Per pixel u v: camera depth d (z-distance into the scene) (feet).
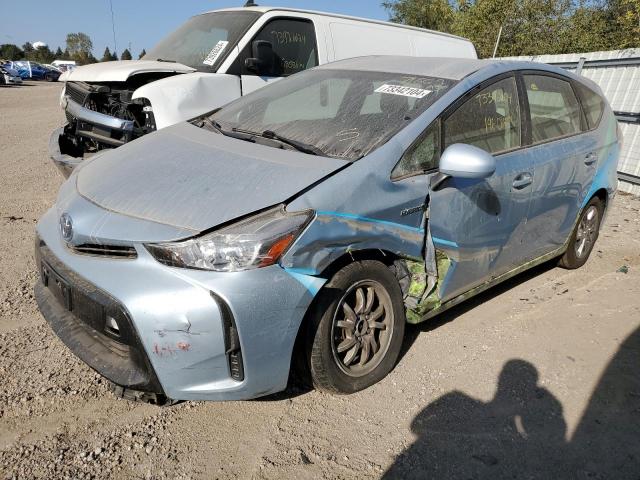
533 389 10.15
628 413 9.66
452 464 8.29
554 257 14.55
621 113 26.04
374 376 9.86
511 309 13.19
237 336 7.82
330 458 8.30
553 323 12.54
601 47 50.31
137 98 16.29
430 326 12.21
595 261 16.51
